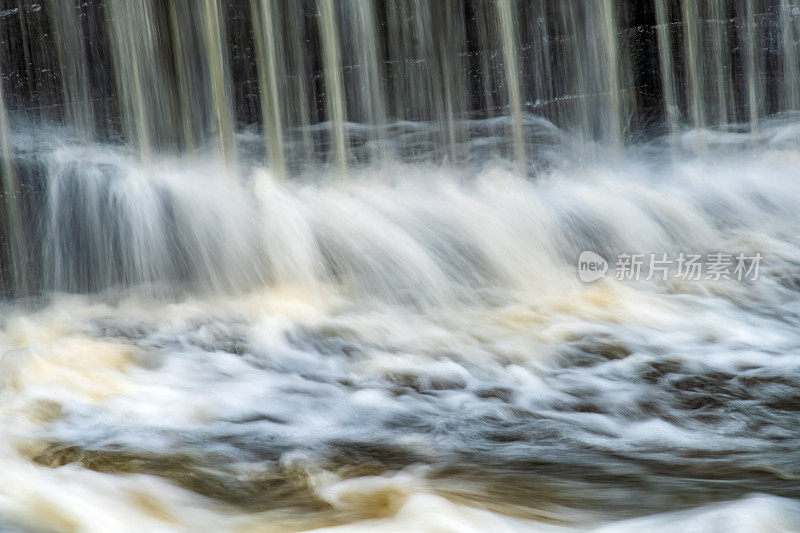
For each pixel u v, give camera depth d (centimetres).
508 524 575
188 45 1584
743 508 583
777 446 723
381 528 571
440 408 854
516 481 653
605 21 1900
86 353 1003
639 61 1934
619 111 1925
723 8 1986
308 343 1084
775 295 1199
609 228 1530
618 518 579
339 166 1700
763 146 1998
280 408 860
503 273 1389
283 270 1390
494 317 1162
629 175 1839
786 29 2025
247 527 584
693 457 700
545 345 1034
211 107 1609
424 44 1781
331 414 841
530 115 1861
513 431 779
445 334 1100
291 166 1667
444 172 1766
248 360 1024
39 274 1432
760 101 2030
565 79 1881
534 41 1858
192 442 758
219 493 644
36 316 1269
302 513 605
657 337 1042
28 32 1503
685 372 923
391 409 854
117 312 1283
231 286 1391
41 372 930
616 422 798
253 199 1474
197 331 1141
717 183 1783
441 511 591
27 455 715
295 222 1426
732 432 762
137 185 1460
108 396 885
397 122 1766
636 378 912
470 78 1820
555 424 795
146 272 1421
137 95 1550
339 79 1700
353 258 1401
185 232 1430
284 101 1673
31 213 1452
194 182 1508
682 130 1970
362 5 1717
